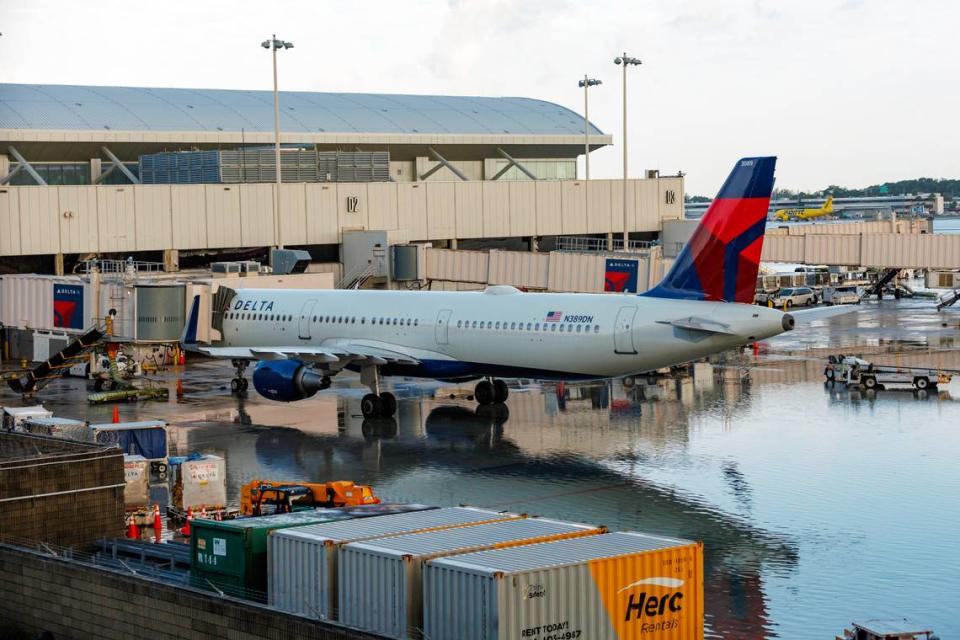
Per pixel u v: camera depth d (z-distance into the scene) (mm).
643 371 67250
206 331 86750
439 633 29922
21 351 107125
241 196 120500
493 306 73125
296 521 36594
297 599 33594
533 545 32281
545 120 169875
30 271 115875
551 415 75938
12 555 36938
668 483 56250
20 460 41719
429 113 163750
